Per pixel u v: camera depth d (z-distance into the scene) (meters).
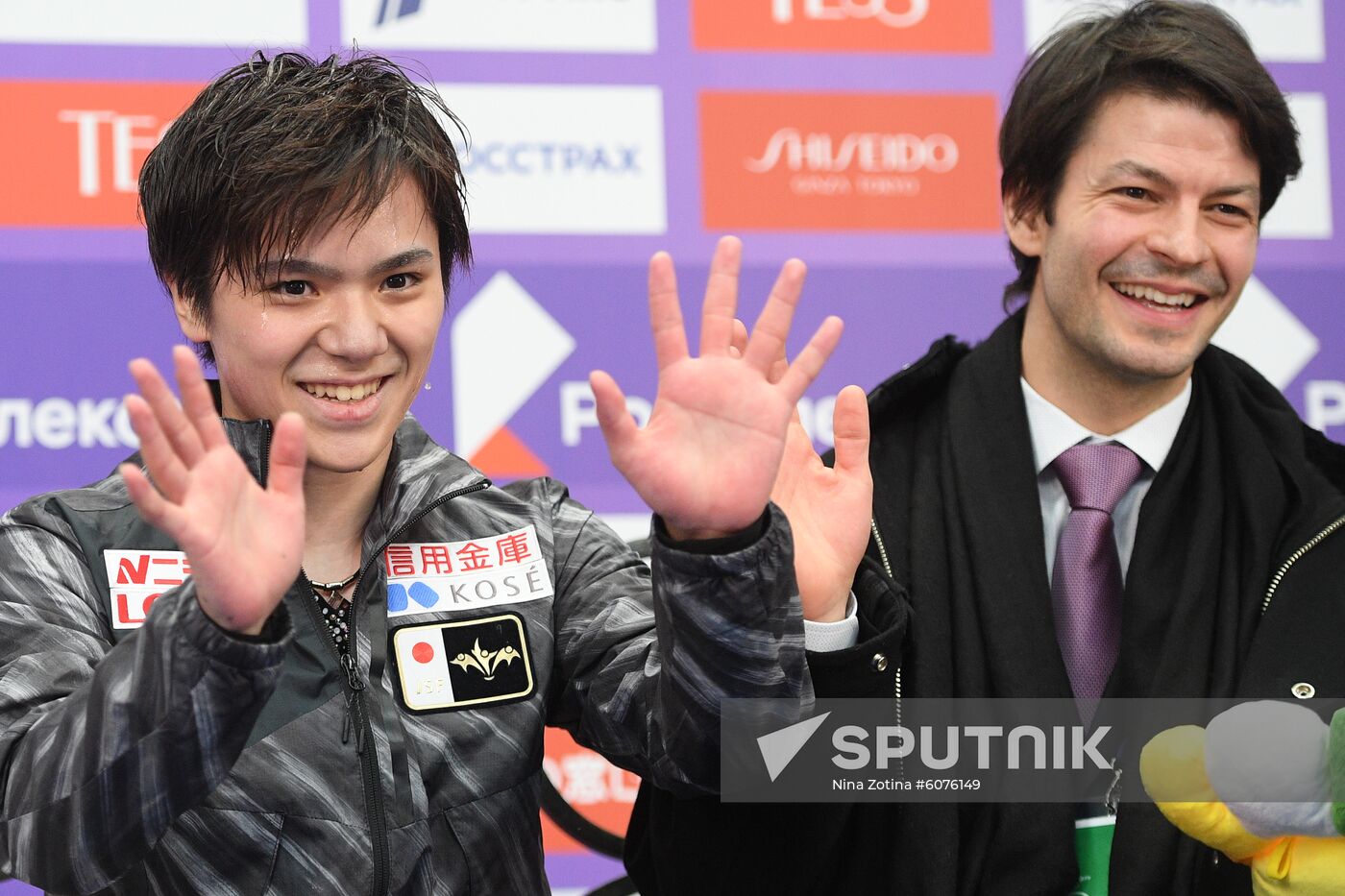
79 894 4.41
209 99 4.95
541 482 5.66
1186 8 6.23
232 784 4.78
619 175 9.16
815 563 4.98
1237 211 6.11
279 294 4.83
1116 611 6.08
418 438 5.39
